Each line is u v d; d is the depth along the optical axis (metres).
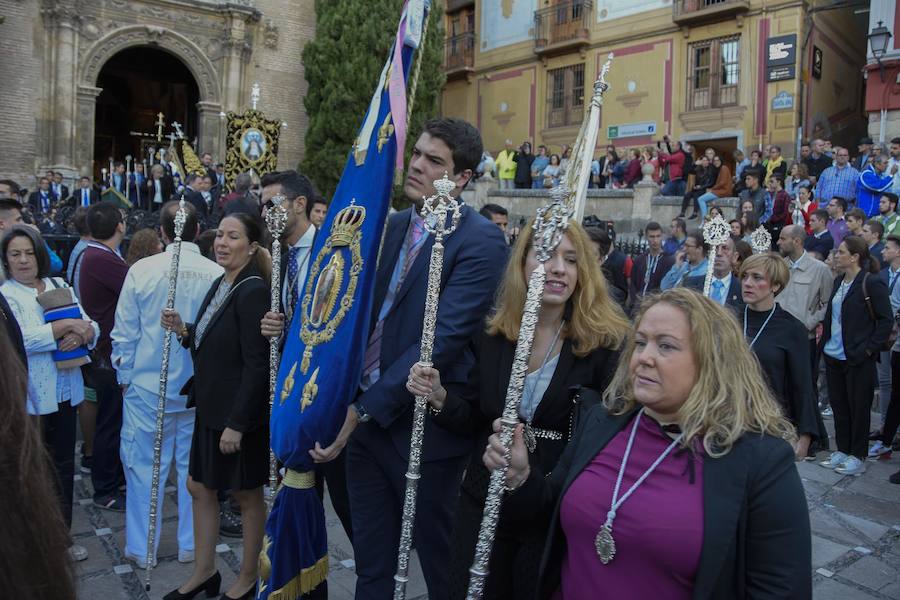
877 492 5.83
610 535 1.81
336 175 22.52
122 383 4.23
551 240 2.02
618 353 2.48
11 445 1.09
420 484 2.88
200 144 22.81
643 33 22.61
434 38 22.00
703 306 1.89
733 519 1.71
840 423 6.46
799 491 1.76
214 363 3.58
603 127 23.70
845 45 21.69
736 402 1.81
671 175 17.09
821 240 9.55
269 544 3.02
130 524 4.10
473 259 2.93
